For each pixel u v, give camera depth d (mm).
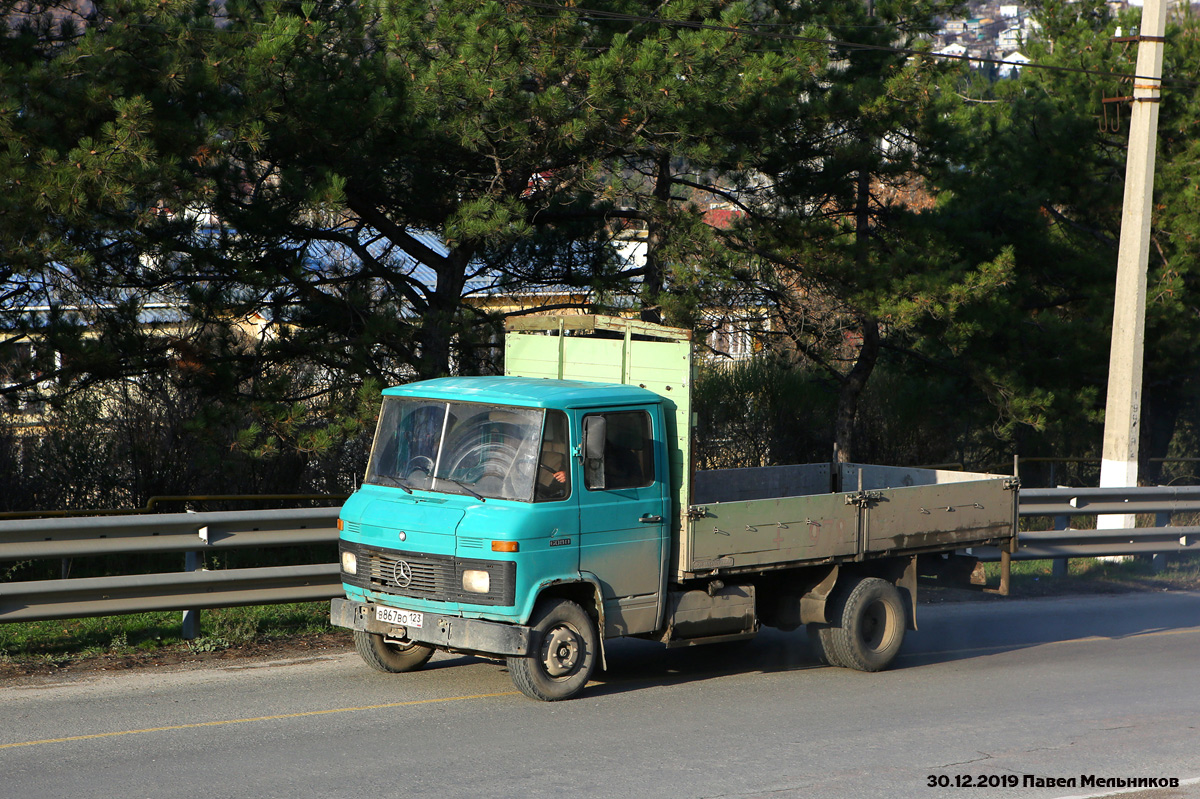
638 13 16625
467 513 9094
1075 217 25328
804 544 10461
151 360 16266
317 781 7238
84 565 14805
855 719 9109
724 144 16812
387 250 19156
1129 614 14633
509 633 8883
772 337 22984
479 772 7473
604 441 9438
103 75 13461
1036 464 29234
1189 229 22359
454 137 15500
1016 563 17734
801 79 16844
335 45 15516
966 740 8523
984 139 24438
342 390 16422
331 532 11836
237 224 15773
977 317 21719
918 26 21203
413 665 10406
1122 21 24312
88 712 8789
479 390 9562
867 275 19141
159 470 18453
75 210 12727
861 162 19469
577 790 7137
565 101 15148
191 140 13586
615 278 19922
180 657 10672
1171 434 28453
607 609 9508
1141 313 18281
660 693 9891
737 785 7305
